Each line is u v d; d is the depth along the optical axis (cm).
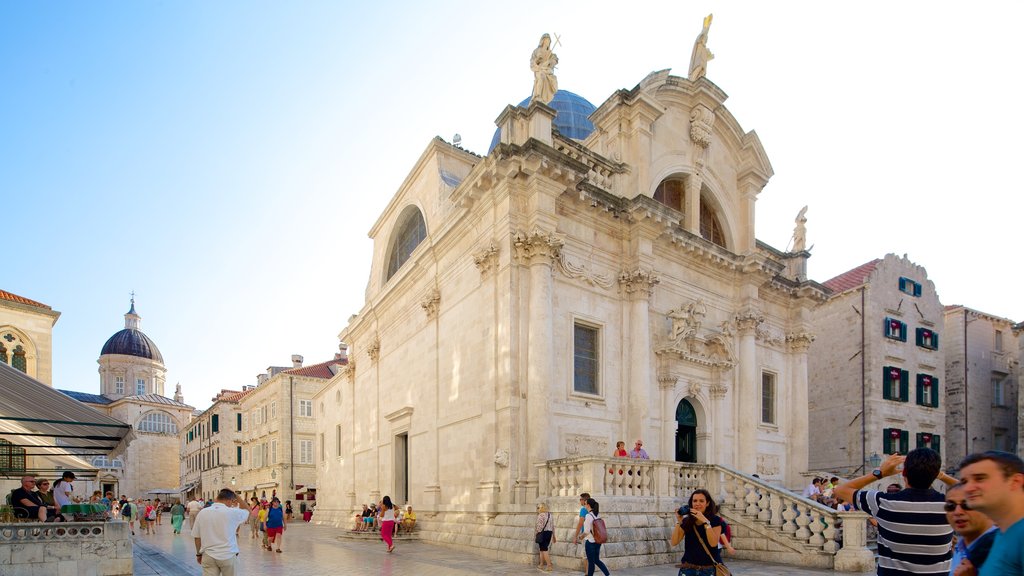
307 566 1544
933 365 3834
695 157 2516
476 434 1955
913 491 493
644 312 2103
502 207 1916
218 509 902
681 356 2197
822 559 1453
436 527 2083
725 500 1734
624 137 2294
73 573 1205
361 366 3325
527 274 1870
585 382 1994
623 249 2161
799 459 2712
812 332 2905
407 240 3005
